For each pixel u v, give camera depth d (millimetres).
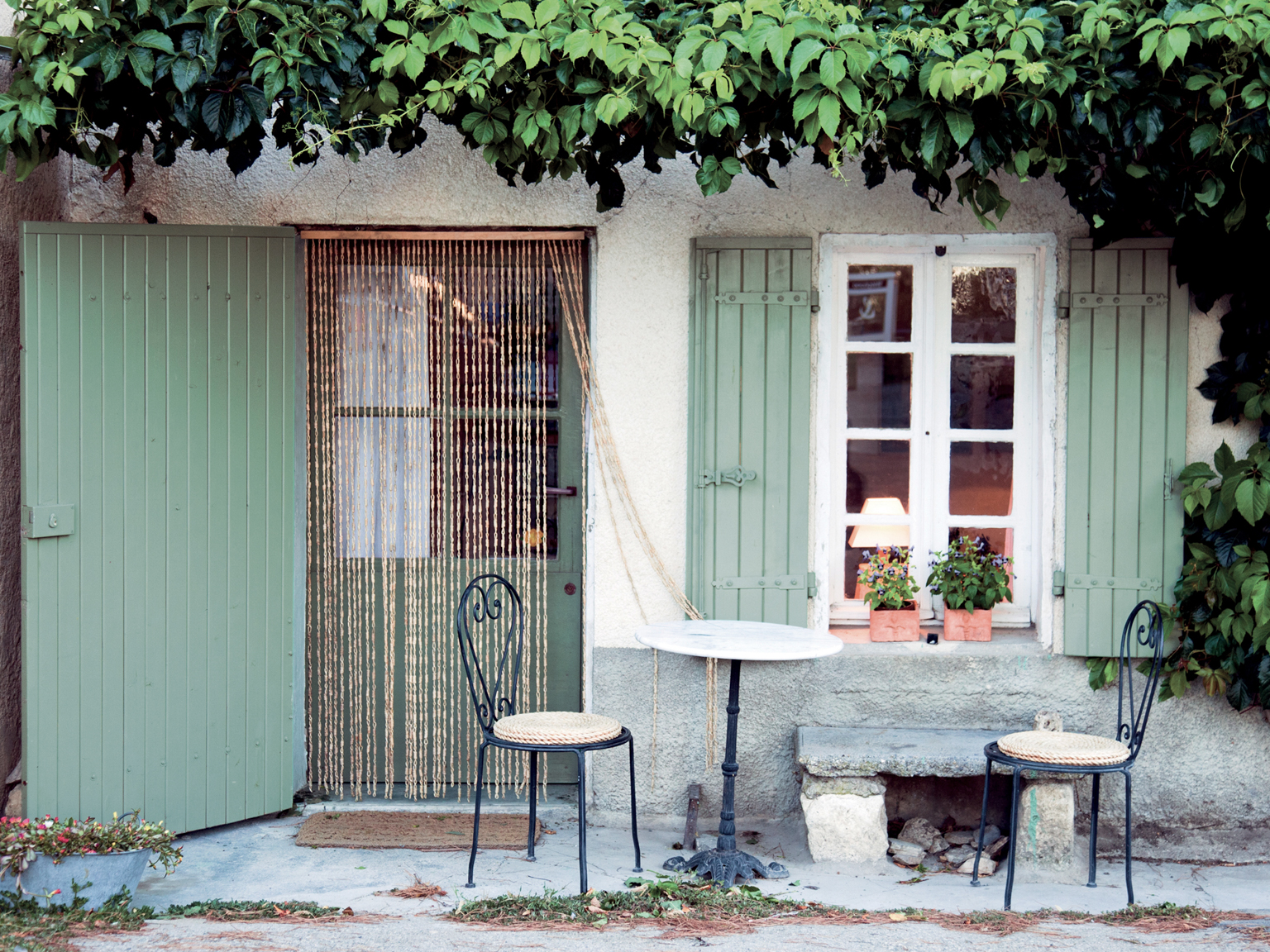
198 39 3350
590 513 4527
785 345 4410
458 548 4664
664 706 4523
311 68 3406
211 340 4180
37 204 4281
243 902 3582
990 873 4070
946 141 3510
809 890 3824
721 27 3521
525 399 4660
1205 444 4406
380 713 4672
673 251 4469
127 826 3590
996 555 4555
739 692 4137
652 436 4504
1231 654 4277
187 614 4164
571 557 4680
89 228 3957
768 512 4438
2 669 4078
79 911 3363
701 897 3625
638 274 4477
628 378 4492
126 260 4020
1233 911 3691
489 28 3447
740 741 4520
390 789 4664
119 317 4008
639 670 4527
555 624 4680
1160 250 4336
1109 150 3645
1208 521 4230
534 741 3635
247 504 4270
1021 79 3344
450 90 3553
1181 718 4422
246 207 4465
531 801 4074
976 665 4473
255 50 3402
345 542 4645
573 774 4676
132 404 4039
